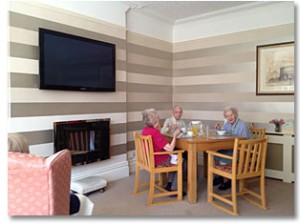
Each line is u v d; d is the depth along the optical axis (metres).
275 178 3.62
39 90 2.76
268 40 3.78
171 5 3.82
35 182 1.26
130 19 3.99
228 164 2.86
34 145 2.73
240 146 2.55
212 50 4.37
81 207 1.66
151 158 2.70
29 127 2.68
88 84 3.21
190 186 2.76
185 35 4.68
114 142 3.65
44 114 2.81
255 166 2.58
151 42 4.38
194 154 2.74
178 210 2.59
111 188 3.25
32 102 2.70
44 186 1.27
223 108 4.28
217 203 2.76
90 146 3.23
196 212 2.54
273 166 3.64
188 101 4.70
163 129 3.47
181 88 4.78
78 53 3.08
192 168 2.75
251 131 3.67
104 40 3.45
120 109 3.73
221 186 3.20
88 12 3.25
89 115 3.30
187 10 4.03
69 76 2.99
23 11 2.60
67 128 2.96
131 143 4.06
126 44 3.90
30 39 2.66
